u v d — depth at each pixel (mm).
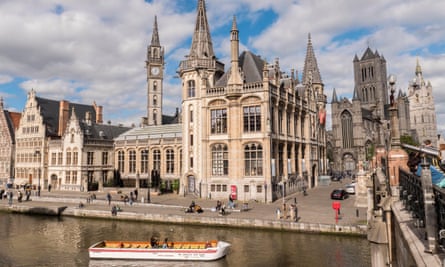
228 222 35438
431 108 171000
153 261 27062
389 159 14555
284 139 54688
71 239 34250
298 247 28078
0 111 89375
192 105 55812
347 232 29891
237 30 51531
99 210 44125
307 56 95000
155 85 95625
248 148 49844
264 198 47531
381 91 161750
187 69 56156
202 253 26000
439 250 6395
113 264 26734
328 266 23688
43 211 47500
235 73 50938
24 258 28156
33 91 82312
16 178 83250
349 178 104875
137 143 72688
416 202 8789
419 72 176625
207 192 52062
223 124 52094
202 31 58875
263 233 32781
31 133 81062
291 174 57344
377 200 15883
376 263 12320
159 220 39469
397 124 14781
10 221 43969
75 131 72188
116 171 76500
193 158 54969
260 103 48969
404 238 8234
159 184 65875
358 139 134250
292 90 60375
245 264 24922
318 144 75188
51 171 76688
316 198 51188
